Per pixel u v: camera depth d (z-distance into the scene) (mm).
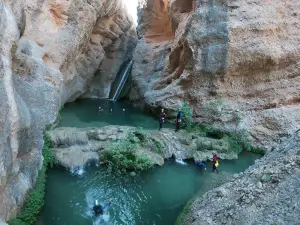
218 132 16031
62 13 18172
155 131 15422
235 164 14094
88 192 11664
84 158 13008
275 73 16547
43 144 11844
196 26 17141
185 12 21578
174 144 14430
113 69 28500
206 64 16781
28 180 10008
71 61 20281
